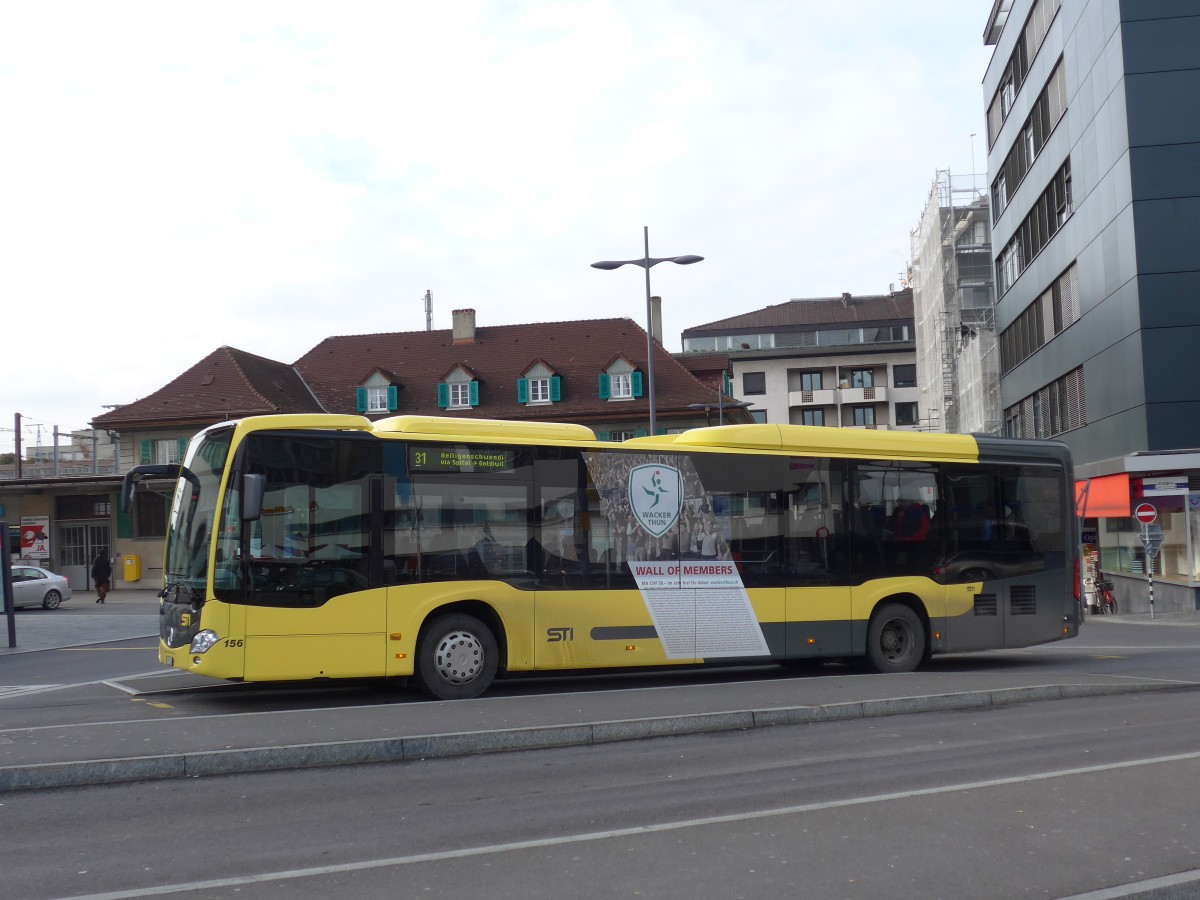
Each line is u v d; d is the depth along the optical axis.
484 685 12.96
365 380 60.00
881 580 15.53
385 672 12.46
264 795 8.06
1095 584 34.91
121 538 50.09
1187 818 6.99
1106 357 34.09
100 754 8.83
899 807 7.38
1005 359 49.66
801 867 5.99
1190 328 30.70
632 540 13.96
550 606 13.35
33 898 5.66
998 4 49.22
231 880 5.91
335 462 12.53
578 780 8.51
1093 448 35.81
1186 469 30.58
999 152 49.25
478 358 61.66
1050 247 40.50
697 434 14.67
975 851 6.27
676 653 14.07
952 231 68.00
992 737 10.27
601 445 13.97
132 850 6.57
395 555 12.64
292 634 12.09
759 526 14.80
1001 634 16.38
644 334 61.19
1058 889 5.55
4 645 24.16
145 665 18.86
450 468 13.05
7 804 7.82
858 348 102.56
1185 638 23.36
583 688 14.25
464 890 5.66
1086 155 35.50
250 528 12.09
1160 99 31.25
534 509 13.45
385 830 7.00
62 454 62.34
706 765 9.05
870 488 15.65
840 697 12.20
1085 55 35.12
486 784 8.40
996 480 16.61
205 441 12.76
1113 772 8.46
